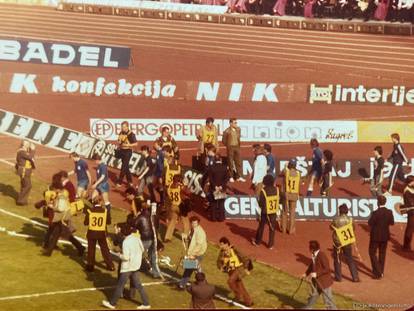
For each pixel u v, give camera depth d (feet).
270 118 95.40
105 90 95.81
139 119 93.76
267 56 98.37
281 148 93.45
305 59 98.37
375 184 83.46
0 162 87.97
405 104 97.81
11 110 93.20
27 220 76.95
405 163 90.99
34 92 94.89
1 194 81.35
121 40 96.58
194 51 97.50
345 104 97.25
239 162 86.12
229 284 66.33
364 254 78.07
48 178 85.97
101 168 76.43
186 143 93.66
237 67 97.91
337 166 89.76
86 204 79.15
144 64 96.99
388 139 94.63
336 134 94.79
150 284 68.80
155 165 79.77
